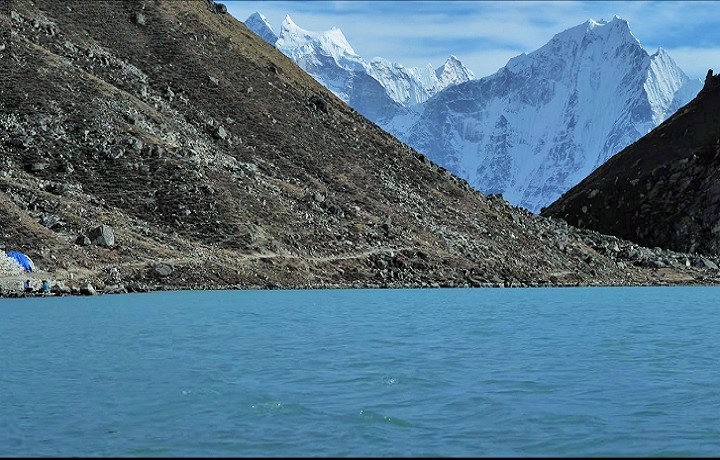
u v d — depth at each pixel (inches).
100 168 5364.2
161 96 6633.9
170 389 1413.6
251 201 5575.8
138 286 4224.9
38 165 5162.4
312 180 6387.8
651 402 1321.4
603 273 6929.1
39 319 2726.4
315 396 1353.3
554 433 1120.8
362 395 1363.2
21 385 1459.2
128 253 4601.4
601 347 2038.6
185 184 5403.5
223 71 7293.3
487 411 1248.8
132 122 5910.4
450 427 1149.7
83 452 1026.1
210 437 1093.1
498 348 2003.0
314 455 1011.9
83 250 4466.0
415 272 5580.7
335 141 7155.5
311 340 2154.3
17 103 5629.9
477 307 3521.2
